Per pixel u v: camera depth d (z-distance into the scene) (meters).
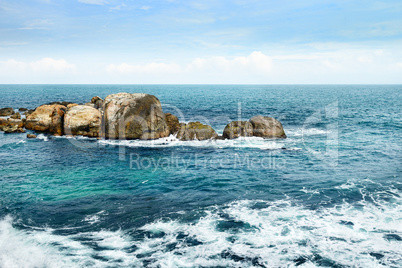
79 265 8.32
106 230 10.33
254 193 13.80
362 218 11.05
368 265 8.27
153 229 10.39
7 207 12.16
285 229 10.30
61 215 11.48
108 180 15.72
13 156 20.97
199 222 10.88
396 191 13.82
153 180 15.75
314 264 8.35
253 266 8.30
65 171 17.39
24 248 9.13
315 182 15.27
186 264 8.40
